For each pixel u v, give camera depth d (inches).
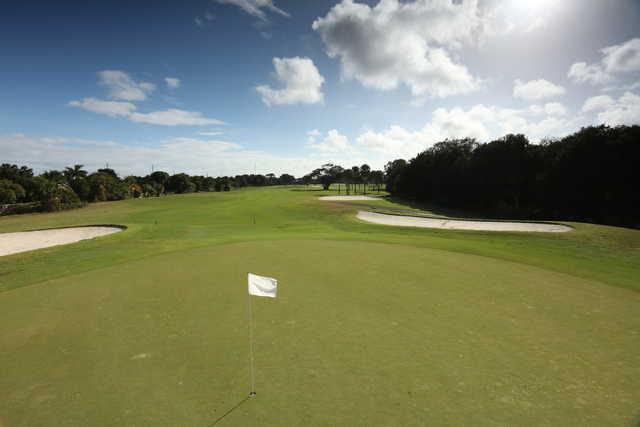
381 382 206.7
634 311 319.9
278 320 302.5
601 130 1578.5
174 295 371.2
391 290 382.3
